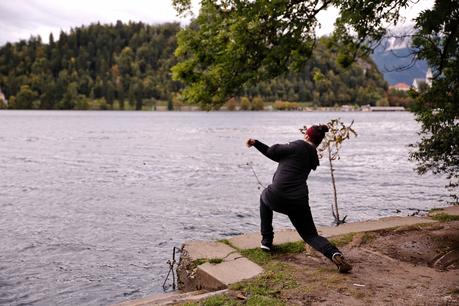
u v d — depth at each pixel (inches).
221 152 1593.3
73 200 705.0
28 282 353.1
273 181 232.7
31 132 2815.0
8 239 478.0
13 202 685.3
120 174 1019.3
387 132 2915.8
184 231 514.3
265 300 190.1
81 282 352.8
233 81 254.5
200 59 252.1
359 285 207.9
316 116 6643.7
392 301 190.7
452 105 297.6
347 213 597.6
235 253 254.1
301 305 186.7
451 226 305.1
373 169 1095.0
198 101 259.1
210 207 651.5
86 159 1346.0
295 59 268.8
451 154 327.3
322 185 845.8
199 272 234.1
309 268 231.1
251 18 227.1
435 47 265.9
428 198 712.4
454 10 202.1
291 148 229.3
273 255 250.2
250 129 3294.8
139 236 491.8
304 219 227.8
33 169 1104.8
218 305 189.3
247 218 581.3
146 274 370.6
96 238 483.2
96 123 4254.4
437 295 197.3
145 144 1947.6
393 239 280.4
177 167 1152.2
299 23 243.1
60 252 432.8
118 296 324.5
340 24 271.6
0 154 1486.2
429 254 254.8
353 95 7170.3
